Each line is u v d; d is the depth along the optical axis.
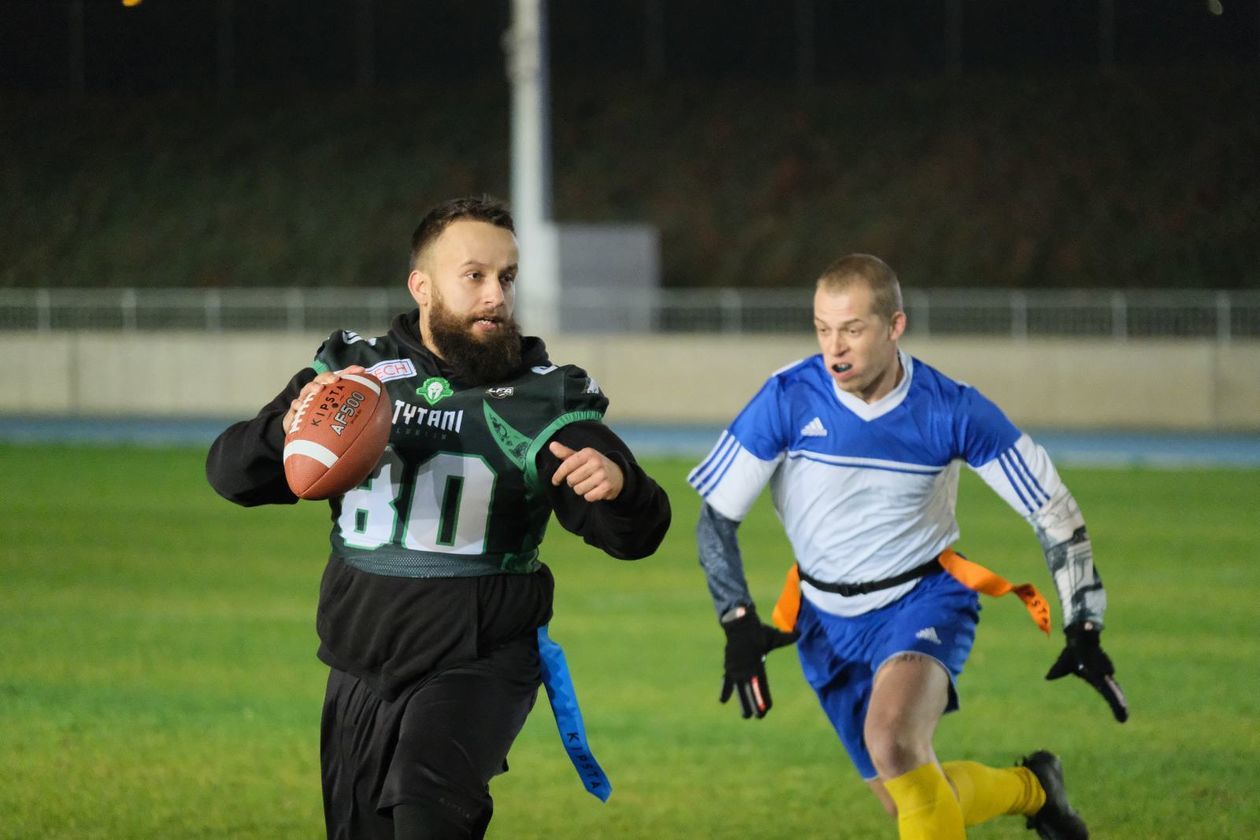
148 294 112.81
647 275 92.06
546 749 25.27
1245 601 37.34
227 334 92.44
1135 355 83.06
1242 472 63.84
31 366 94.44
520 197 89.00
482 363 13.81
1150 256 113.06
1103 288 111.00
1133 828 20.80
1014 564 42.84
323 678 29.89
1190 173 121.06
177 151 133.88
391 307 93.06
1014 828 20.95
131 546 45.91
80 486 59.22
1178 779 23.25
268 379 91.94
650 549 13.72
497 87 140.88
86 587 39.34
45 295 96.62
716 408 86.12
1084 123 129.00
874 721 15.97
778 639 17.08
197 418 89.44
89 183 129.88
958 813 15.66
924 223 118.31
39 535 47.78
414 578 13.66
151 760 24.17
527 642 14.02
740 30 146.75
